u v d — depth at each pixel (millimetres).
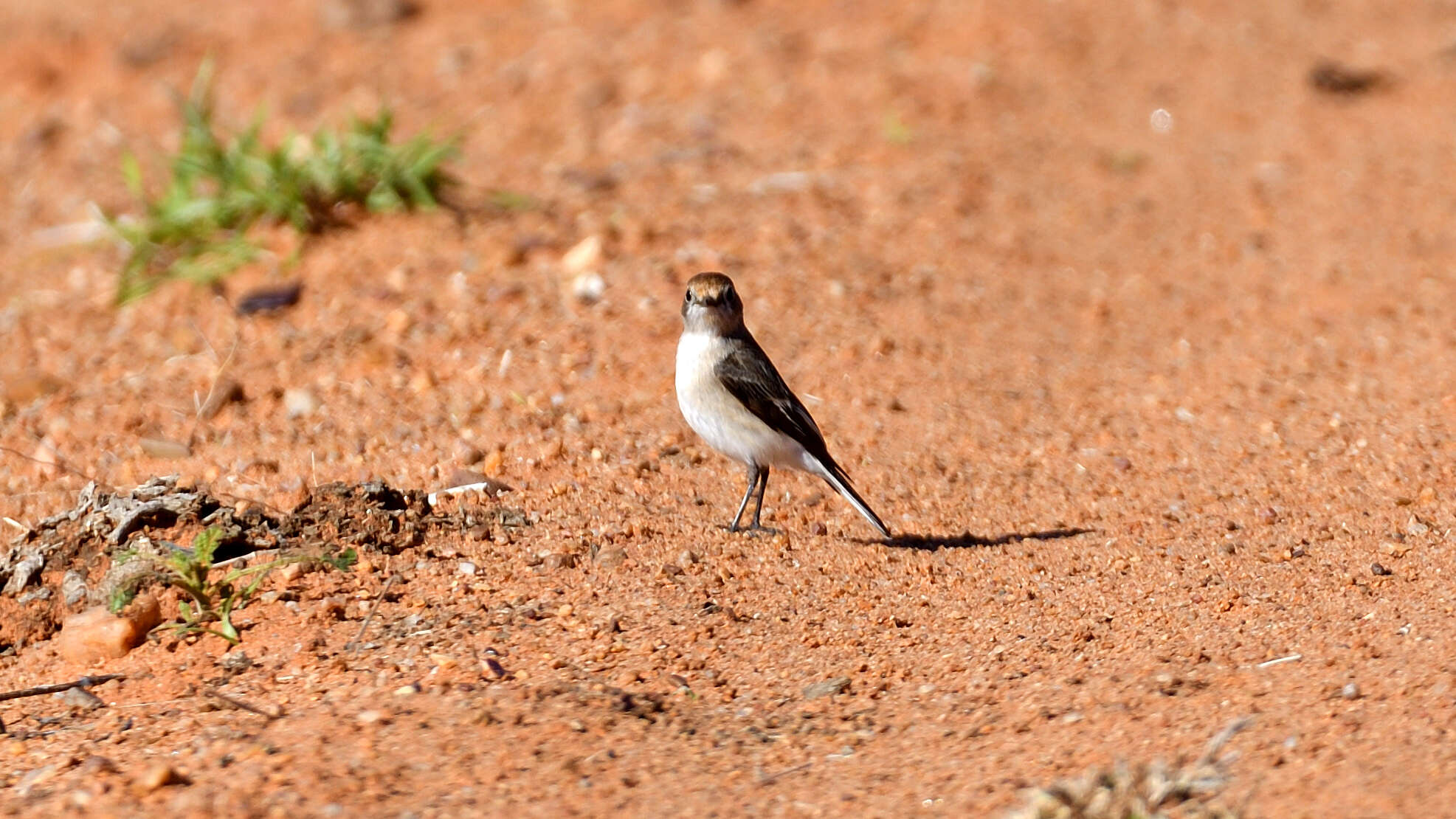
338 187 17938
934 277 16922
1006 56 23906
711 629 10039
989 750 8250
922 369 14906
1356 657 8977
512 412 13773
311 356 15094
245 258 17281
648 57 23875
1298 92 23172
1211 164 20625
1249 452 13164
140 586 10234
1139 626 9984
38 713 9195
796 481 12750
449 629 9953
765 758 8336
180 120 22609
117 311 16781
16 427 13836
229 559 10781
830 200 18781
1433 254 17656
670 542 11445
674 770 8172
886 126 21219
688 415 11695
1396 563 10727
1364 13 26500
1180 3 26453
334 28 25375
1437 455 12750
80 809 7773
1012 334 15812
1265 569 10852
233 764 8203
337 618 10125
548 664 9500
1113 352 15508
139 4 26719
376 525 11234
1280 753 7766
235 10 26266
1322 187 19844
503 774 8062
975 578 11008
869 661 9680
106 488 11695
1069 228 18453
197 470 12742
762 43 24141
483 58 24094
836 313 15945
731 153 20406
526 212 18328
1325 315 16172
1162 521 11930
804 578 10977
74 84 24234
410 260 17094
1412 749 7598
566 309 15898
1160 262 17672
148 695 9328
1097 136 21484
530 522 11688
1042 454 13297
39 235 19547
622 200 18781
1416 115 22234
